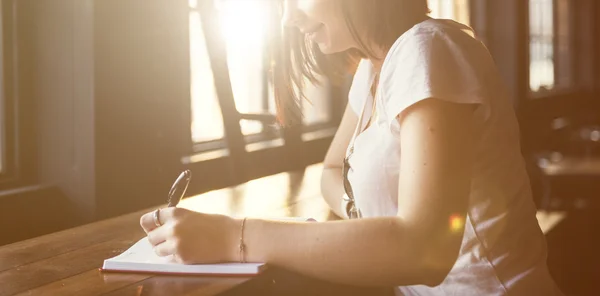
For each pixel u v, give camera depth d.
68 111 2.27
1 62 2.22
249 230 1.17
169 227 1.18
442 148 1.08
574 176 5.28
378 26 1.28
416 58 1.12
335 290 1.32
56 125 2.29
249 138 3.35
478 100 1.11
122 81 2.33
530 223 1.27
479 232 1.25
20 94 2.26
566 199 4.85
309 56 1.59
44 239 1.50
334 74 1.61
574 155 6.39
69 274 1.22
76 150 2.28
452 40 1.14
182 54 2.60
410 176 1.08
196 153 2.96
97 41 2.23
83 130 2.26
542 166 5.20
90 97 2.24
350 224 1.11
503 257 1.25
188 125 2.85
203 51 3.08
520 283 1.25
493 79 1.19
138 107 2.41
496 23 6.04
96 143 2.25
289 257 1.14
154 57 2.46
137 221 1.68
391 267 1.08
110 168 2.31
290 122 1.63
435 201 1.06
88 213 2.28
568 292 3.64
